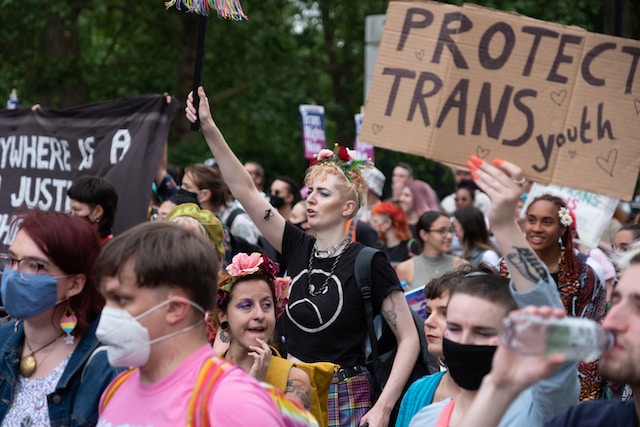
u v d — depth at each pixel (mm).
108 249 2439
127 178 6418
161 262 2375
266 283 3773
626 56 3248
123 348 2373
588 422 2451
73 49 20562
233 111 23234
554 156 3266
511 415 2777
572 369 2641
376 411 4180
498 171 2906
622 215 9883
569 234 4961
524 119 3289
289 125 22516
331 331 4422
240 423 2248
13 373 3068
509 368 1986
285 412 2457
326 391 3857
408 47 3406
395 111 3383
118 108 6578
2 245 6695
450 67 3338
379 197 10180
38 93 19688
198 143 20641
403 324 4395
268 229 4684
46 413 2977
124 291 2389
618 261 2549
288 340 4570
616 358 2250
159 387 2381
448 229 7238
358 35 23391
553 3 16062
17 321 3273
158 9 21328
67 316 3047
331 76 24891
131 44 23953
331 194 4535
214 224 4586
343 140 24531
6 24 18047
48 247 2979
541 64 3299
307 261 4590
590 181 3238
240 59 22125
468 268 3883
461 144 3314
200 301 2441
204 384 2314
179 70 21688
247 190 4625
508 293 2797
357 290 4422
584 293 4895
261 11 21750
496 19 3326
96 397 2920
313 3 23250
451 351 2805
